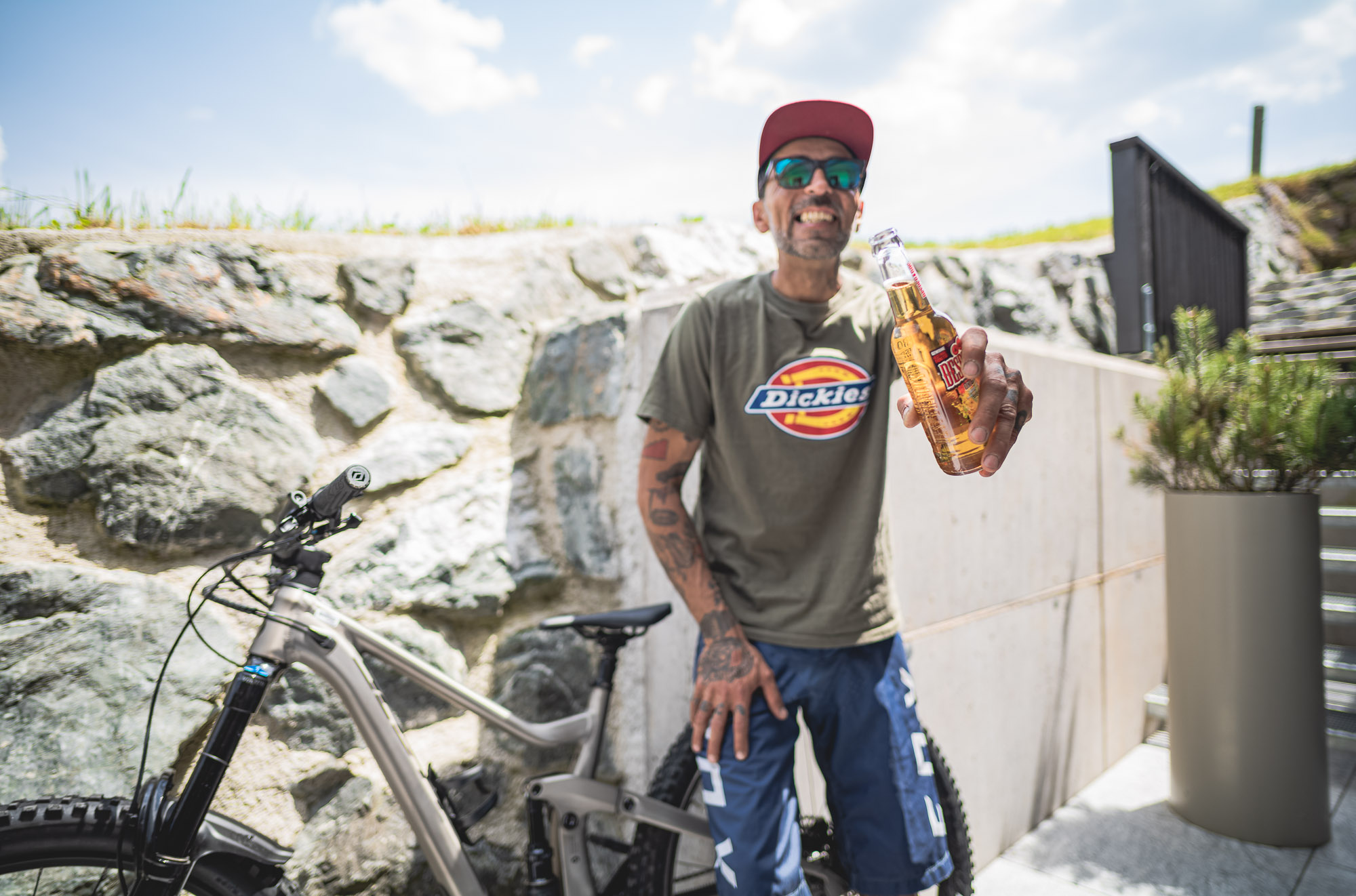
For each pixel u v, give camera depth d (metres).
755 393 1.30
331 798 1.57
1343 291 5.46
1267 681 2.23
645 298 1.96
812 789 1.72
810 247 1.25
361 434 1.73
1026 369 2.32
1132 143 4.05
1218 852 2.21
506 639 1.85
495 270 2.03
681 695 1.82
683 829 1.45
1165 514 2.51
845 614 1.31
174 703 1.41
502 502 1.90
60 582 1.36
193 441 1.50
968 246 7.70
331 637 1.19
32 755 1.28
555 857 1.44
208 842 1.10
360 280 1.77
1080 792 2.63
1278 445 2.28
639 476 1.38
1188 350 2.55
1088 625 2.70
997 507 2.20
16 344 1.36
